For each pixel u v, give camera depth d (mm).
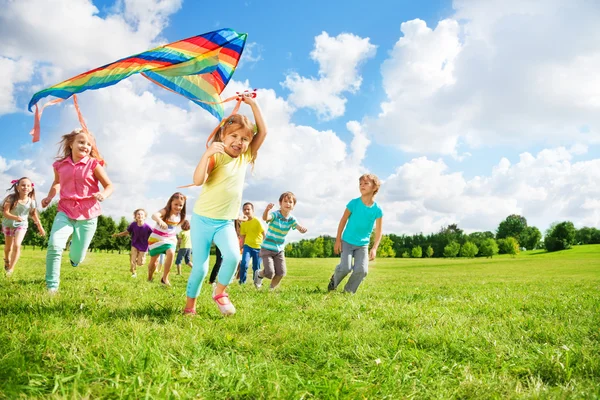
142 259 11016
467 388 2355
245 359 2713
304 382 2359
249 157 4418
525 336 3607
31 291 5070
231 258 4059
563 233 111250
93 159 5375
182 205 7723
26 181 8320
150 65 3881
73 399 1876
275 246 8016
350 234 7352
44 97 3900
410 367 2736
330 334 3395
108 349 2604
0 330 2943
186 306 4184
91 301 4473
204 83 4531
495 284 11422
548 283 12156
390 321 4168
